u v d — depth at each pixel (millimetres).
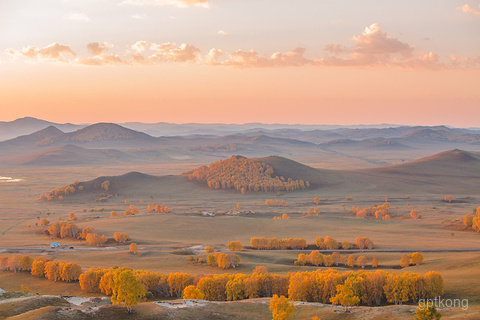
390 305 107312
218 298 130125
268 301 109250
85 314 92938
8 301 105250
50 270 152375
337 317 95125
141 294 97312
